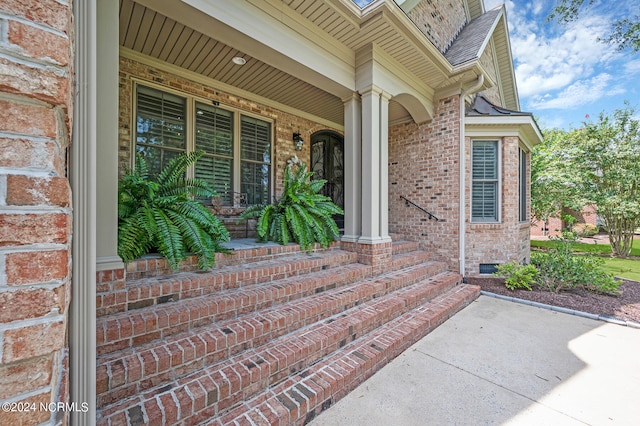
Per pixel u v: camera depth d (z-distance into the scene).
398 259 4.47
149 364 1.70
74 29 1.03
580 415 1.94
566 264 4.77
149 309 2.15
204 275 2.65
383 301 3.37
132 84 3.74
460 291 4.38
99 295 2.00
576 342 3.00
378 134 4.09
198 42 3.44
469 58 4.69
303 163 5.25
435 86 5.14
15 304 0.56
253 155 5.08
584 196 8.74
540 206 9.77
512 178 5.61
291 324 2.51
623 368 2.51
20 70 0.58
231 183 4.80
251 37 2.84
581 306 3.99
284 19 3.13
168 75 4.02
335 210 4.31
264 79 4.41
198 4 2.46
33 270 0.59
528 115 5.43
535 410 1.99
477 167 5.79
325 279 3.25
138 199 2.73
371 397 2.11
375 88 3.93
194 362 1.89
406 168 5.74
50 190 0.62
